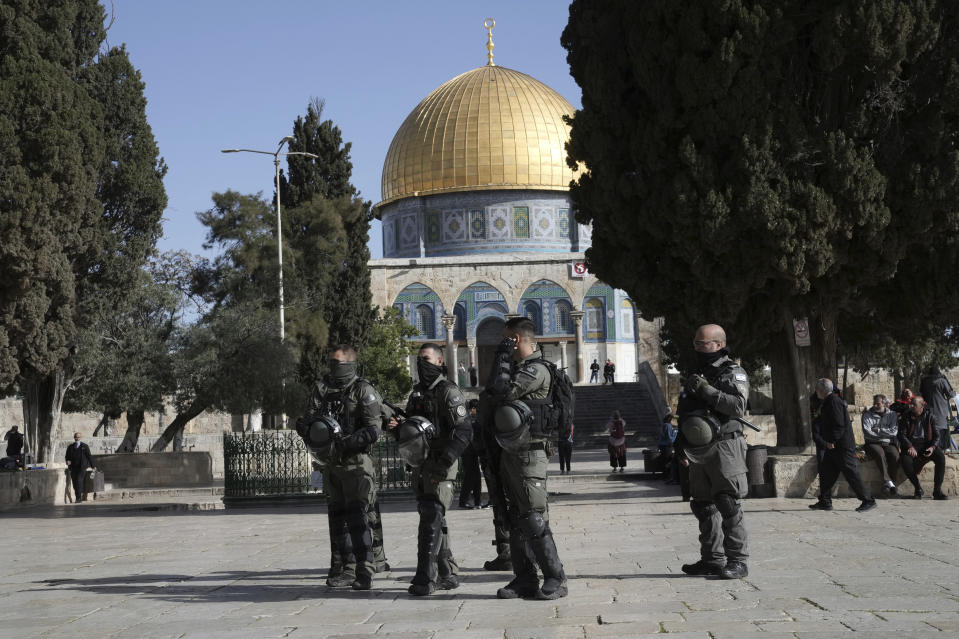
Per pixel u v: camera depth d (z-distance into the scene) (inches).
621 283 694.5
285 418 1460.4
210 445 1624.0
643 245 680.4
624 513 565.9
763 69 606.9
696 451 298.5
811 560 329.1
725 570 295.4
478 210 2529.5
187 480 1256.8
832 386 526.6
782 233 599.2
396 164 2615.7
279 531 536.7
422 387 309.9
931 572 294.0
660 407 1825.8
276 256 1374.3
